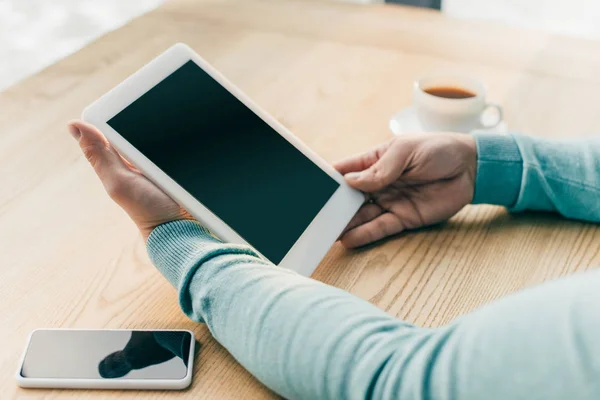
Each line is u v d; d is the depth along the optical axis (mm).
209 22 1424
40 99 1164
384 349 563
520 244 869
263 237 812
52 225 893
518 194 900
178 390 672
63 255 845
